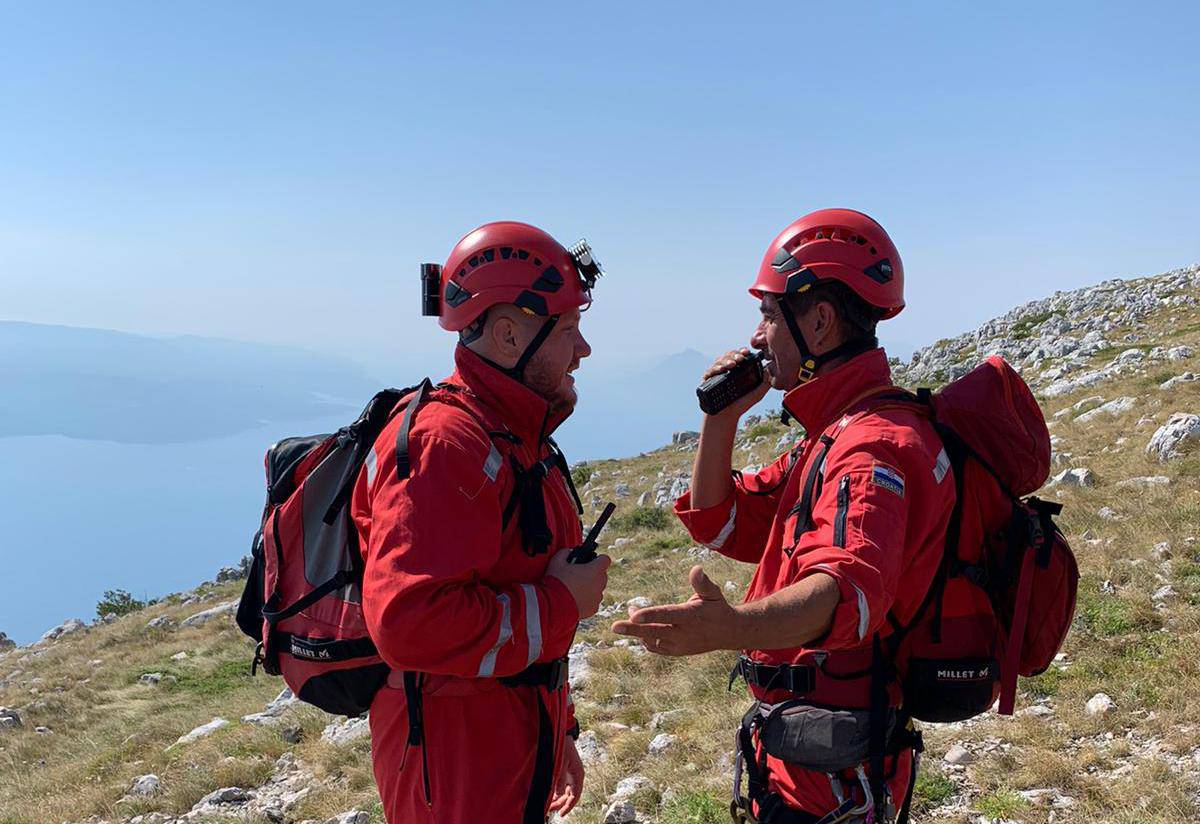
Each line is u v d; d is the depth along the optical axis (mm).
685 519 3391
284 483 2984
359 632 2809
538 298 2799
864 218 2887
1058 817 5219
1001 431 2691
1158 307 41406
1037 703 6773
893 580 2328
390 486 2547
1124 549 9734
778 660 2865
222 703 14891
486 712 2766
